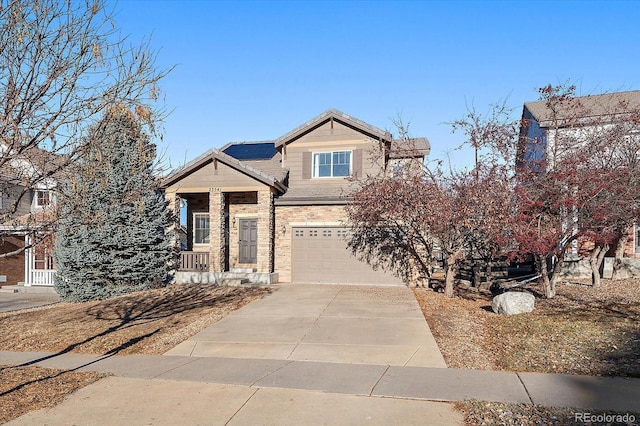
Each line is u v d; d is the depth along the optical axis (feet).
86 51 17.92
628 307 32.17
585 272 50.19
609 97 52.39
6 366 24.17
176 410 17.31
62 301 50.29
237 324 32.71
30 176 18.01
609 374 20.11
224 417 16.53
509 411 16.25
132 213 49.85
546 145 42.34
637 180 36.91
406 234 48.57
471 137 38.75
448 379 20.27
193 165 53.88
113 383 20.80
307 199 53.31
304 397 18.39
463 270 56.13
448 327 30.25
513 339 26.63
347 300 40.70
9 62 16.60
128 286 50.24
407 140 45.42
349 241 52.85
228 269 58.75
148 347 27.89
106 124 18.63
